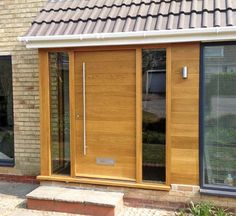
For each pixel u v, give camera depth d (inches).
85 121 233.9
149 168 224.2
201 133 212.7
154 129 221.9
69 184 238.5
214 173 215.5
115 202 211.5
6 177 288.5
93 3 247.4
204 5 213.6
